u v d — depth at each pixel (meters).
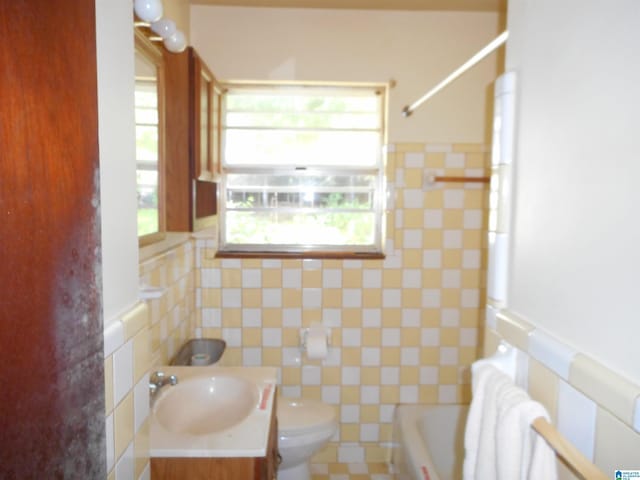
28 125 0.49
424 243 2.46
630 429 0.60
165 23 1.27
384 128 2.48
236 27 2.33
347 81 2.38
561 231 0.79
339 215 2.57
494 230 1.02
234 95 2.47
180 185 1.64
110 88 0.80
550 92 0.82
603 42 0.68
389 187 2.43
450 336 2.51
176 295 2.09
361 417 2.54
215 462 1.21
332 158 2.53
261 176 2.54
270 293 2.47
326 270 2.46
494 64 2.38
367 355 2.51
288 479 2.07
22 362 0.49
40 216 0.52
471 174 2.43
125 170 0.87
